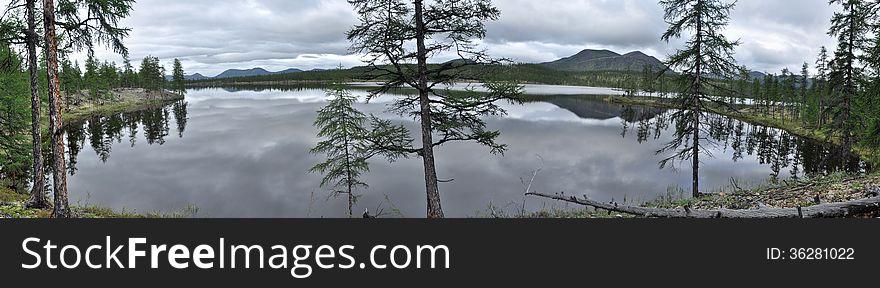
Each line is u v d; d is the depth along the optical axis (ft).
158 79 380.37
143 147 133.90
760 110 275.80
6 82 81.15
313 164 107.04
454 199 76.69
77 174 97.35
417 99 43.27
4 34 39.11
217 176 95.45
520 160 111.14
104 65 350.64
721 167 109.29
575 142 143.43
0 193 62.44
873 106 63.52
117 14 40.04
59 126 40.14
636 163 109.81
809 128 182.09
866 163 106.83
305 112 242.99
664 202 55.98
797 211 28.27
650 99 403.34
